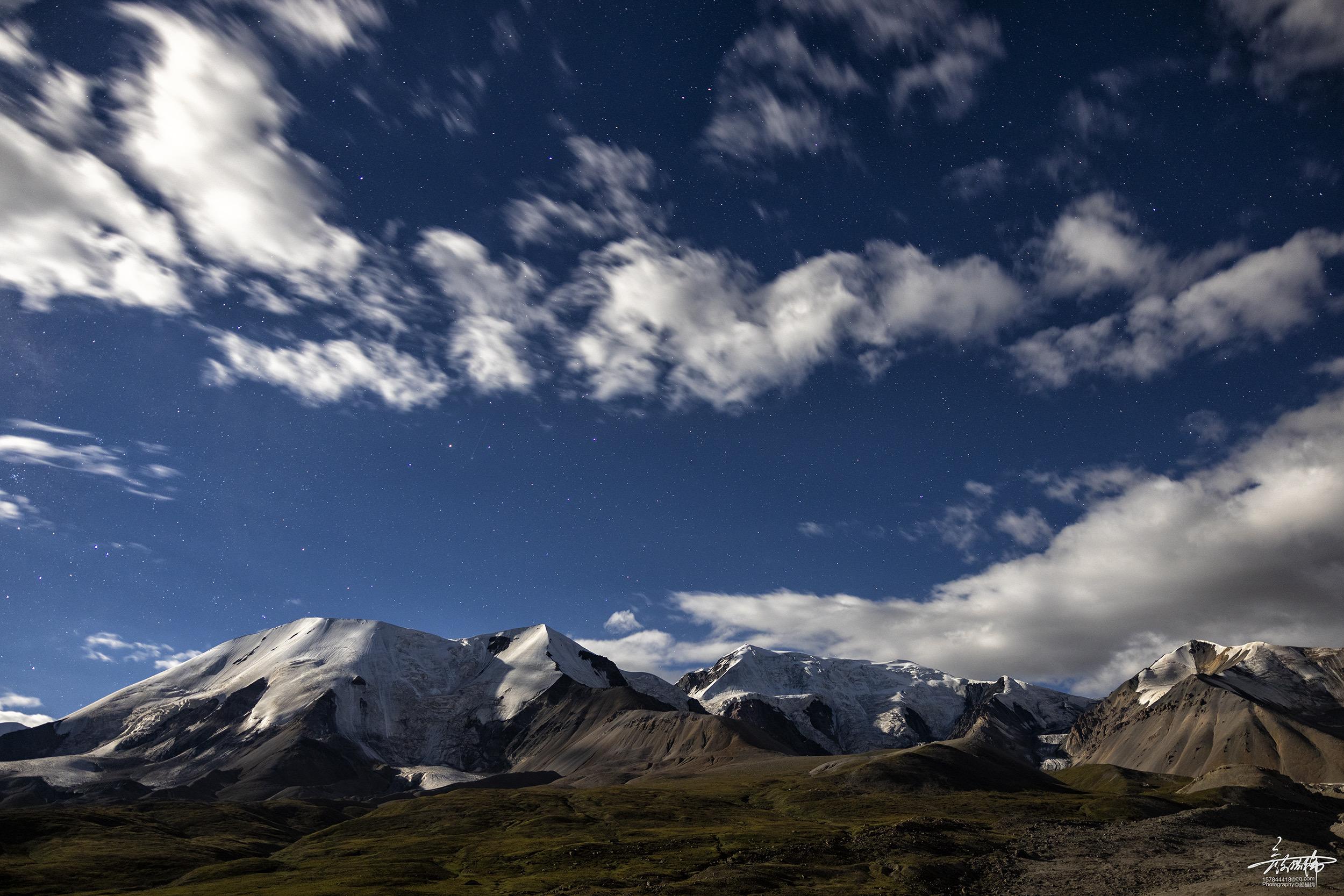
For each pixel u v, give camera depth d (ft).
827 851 526.16
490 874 503.61
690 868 483.51
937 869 466.29
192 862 633.20
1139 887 418.31
